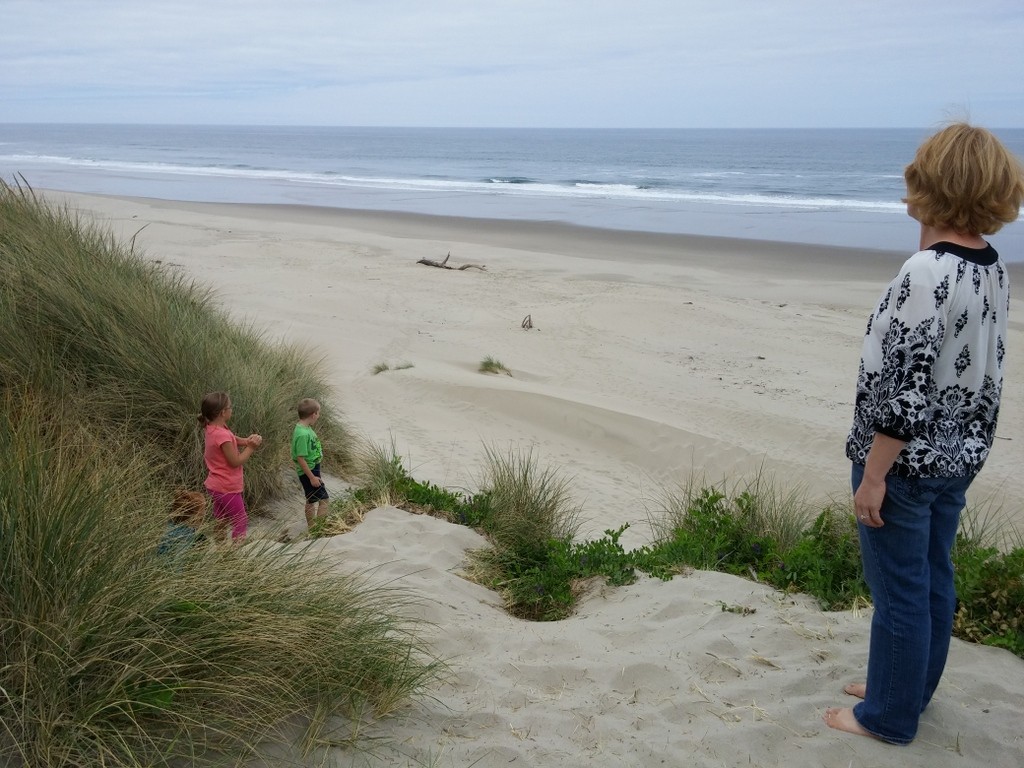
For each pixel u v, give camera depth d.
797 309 18.25
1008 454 9.95
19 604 2.47
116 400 5.58
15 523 2.66
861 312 18.09
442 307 17.00
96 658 2.45
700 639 3.55
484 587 4.66
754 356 14.35
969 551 4.69
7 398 4.61
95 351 5.78
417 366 12.29
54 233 7.17
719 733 2.87
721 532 5.17
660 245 28.73
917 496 2.53
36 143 144.12
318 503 5.81
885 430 2.42
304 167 79.25
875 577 2.70
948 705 2.96
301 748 2.63
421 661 3.33
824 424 10.93
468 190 53.16
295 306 15.82
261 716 2.65
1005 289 2.52
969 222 2.45
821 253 27.17
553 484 7.16
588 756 2.77
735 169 79.06
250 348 8.21
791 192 53.31
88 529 2.81
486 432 9.99
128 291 6.53
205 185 54.28
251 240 25.38
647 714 3.03
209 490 5.14
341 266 21.25
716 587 4.24
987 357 2.51
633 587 4.47
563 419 10.35
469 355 13.58
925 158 2.49
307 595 3.19
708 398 11.94
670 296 19.06
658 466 9.60
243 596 2.99
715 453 9.81
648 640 3.68
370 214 36.81
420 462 8.28
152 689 2.51
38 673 2.38
